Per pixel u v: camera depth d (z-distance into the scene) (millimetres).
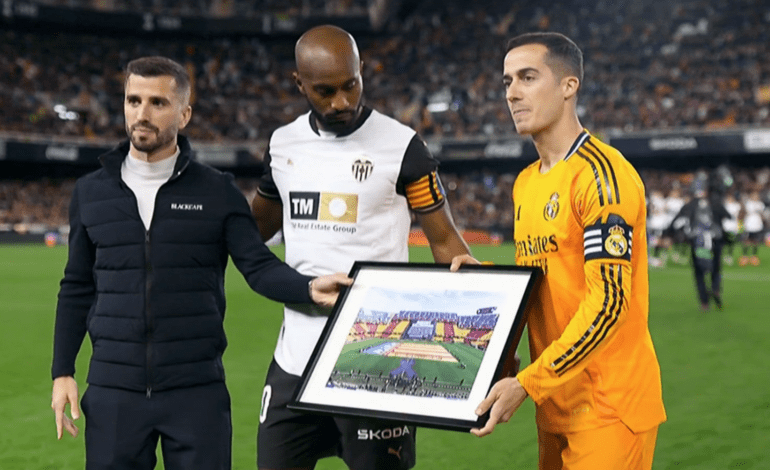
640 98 30734
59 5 31359
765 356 6023
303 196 2469
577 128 1998
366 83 34531
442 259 2586
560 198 1933
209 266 2348
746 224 16797
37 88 31312
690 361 5855
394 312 1990
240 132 33312
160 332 2248
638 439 1946
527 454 3727
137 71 2191
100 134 31516
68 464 3568
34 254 21203
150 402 2234
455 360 1822
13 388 5148
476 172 33188
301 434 2439
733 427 4074
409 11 36938
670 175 29797
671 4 33812
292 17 35031
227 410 2361
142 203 2299
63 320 2340
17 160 28641
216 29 34594
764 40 31594
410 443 2455
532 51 1931
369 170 2396
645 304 1971
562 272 1960
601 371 1925
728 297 10094
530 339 2104
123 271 2271
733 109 29109
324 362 1956
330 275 2156
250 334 7371
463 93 33156
